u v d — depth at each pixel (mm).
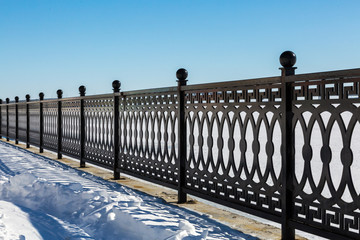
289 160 3070
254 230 3459
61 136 8836
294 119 3016
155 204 4379
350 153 2588
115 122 6133
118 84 6141
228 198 3764
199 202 4613
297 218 3014
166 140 4816
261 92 3318
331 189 2725
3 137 16375
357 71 2471
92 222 3787
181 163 4504
